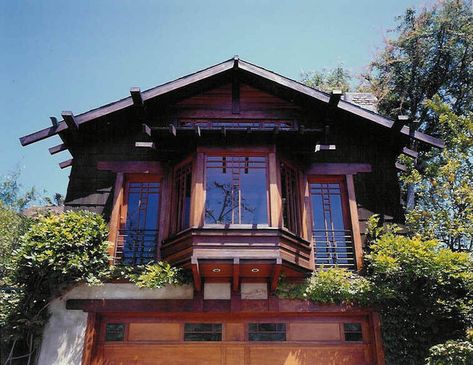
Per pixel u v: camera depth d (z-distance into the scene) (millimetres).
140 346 7020
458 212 9430
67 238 6750
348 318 7262
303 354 6992
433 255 6586
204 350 6992
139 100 8094
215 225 6895
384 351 6855
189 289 7164
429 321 6801
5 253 8922
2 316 6535
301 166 8242
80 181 8211
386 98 15516
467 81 14844
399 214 8125
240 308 7039
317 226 8078
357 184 8383
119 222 7840
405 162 11656
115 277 7105
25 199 21891
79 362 6727
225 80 9188
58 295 6938
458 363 5879
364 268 7496
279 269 6664
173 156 8180
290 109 9055
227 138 7609
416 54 15344
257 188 7336
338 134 8805
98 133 8633
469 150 9945
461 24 14734
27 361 6652
